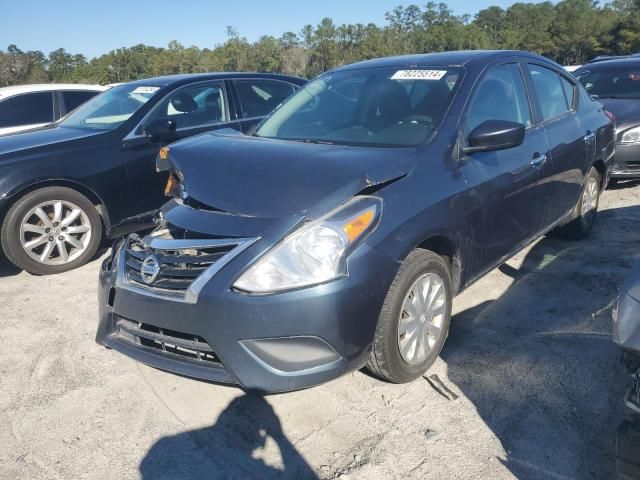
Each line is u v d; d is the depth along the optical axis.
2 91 7.95
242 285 2.49
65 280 4.85
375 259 2.63
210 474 2.51
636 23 75.94
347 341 2.58
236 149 3.23
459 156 3.24
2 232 4.72
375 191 2.79
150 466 2.57
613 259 4.70
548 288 4.21
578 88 4.99
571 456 2.51
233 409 2.95
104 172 5.10
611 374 3.08
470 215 3.20
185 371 2.67
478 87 3.57
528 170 3.76
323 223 2.56
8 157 4.70
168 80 5.96
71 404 3.05
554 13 101.38
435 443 2.62
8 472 2.56
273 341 2.50
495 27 109.25
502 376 3.11
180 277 2.69
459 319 3.80
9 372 3.39
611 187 7.18
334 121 3.67
